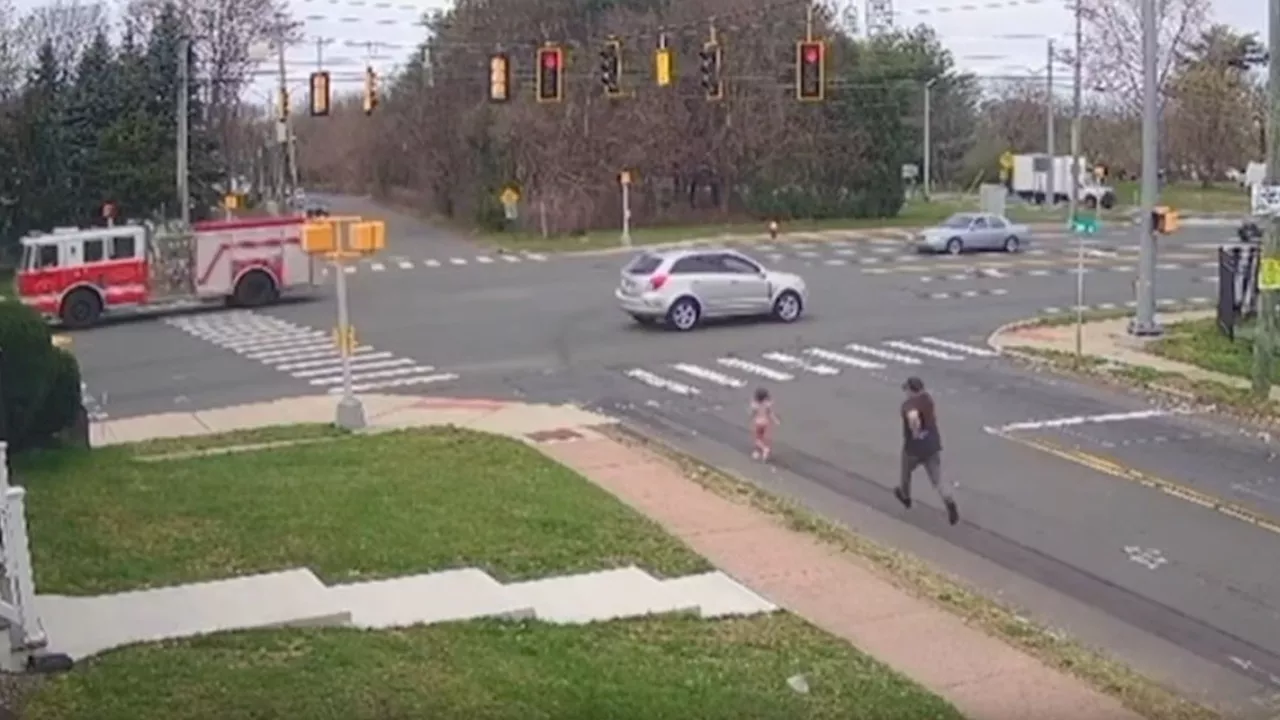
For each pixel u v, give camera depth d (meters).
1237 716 11.33
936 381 27.39
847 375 28.16
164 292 42.44
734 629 12.46
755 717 10.01
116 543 14.40
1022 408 24.69
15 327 18.66
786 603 13.54
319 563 13.93
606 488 18.23
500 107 73.62
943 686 11.26
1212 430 22.81
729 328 34.78
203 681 9.98
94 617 11.91
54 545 14.22
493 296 43.44
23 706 9.38
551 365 30.11
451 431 22.14
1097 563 15.62
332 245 22.62
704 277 34.75
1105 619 13.82
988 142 118.50
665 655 11.46
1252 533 16.70
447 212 83.38
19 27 85.75
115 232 40.75
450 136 81.19
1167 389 26.20
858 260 52.81
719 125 75.69
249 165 95.69
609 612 12.84
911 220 76.00
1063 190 91.50
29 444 19.81
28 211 61.38
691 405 25.41
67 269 39.84
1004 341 32.19
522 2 76.44
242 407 25.92
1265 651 12.93
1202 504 18.05
